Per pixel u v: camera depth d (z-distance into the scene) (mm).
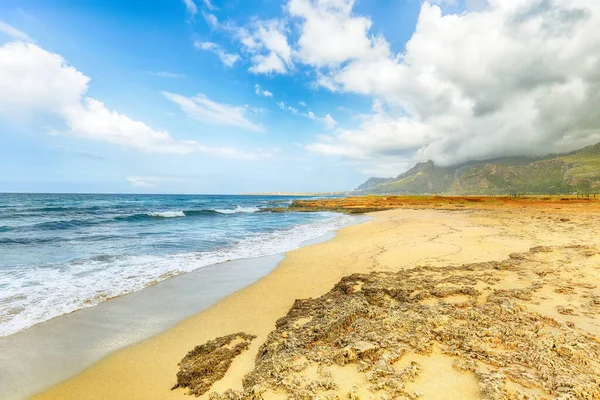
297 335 5984
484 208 46844
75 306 8922
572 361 4340
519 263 10305
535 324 5484
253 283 11047
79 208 51219
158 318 8172
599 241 13266
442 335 5352
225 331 7328
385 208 55875
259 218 41062
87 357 6336
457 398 3842
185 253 16266
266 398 4188
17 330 7449
